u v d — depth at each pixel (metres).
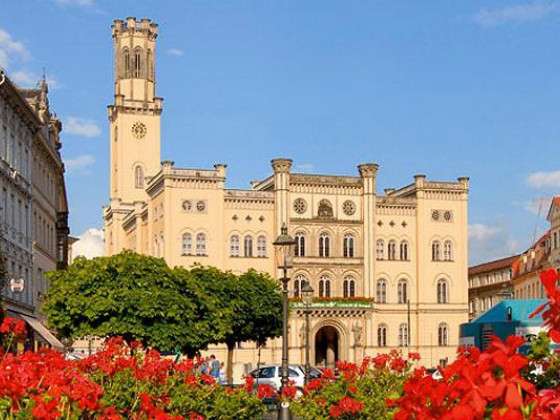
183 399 23.25
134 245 137.38
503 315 48.72
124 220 145.00
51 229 81.69
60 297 56.25
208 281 76.38
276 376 61.16
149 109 149.25
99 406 14.48
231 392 26.19
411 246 127.31
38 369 15.52
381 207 126.50
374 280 124.31
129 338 57.62
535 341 12.24
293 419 36.59
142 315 55.91
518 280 132.12
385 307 125.06
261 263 120.12
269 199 121.38
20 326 27.94
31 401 13.17
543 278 7.55
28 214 66.44
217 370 58.25
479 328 50.50
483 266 154.12
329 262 122.56
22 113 62.53
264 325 79.31
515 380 6.64
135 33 150.25
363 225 125.00
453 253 128.50
